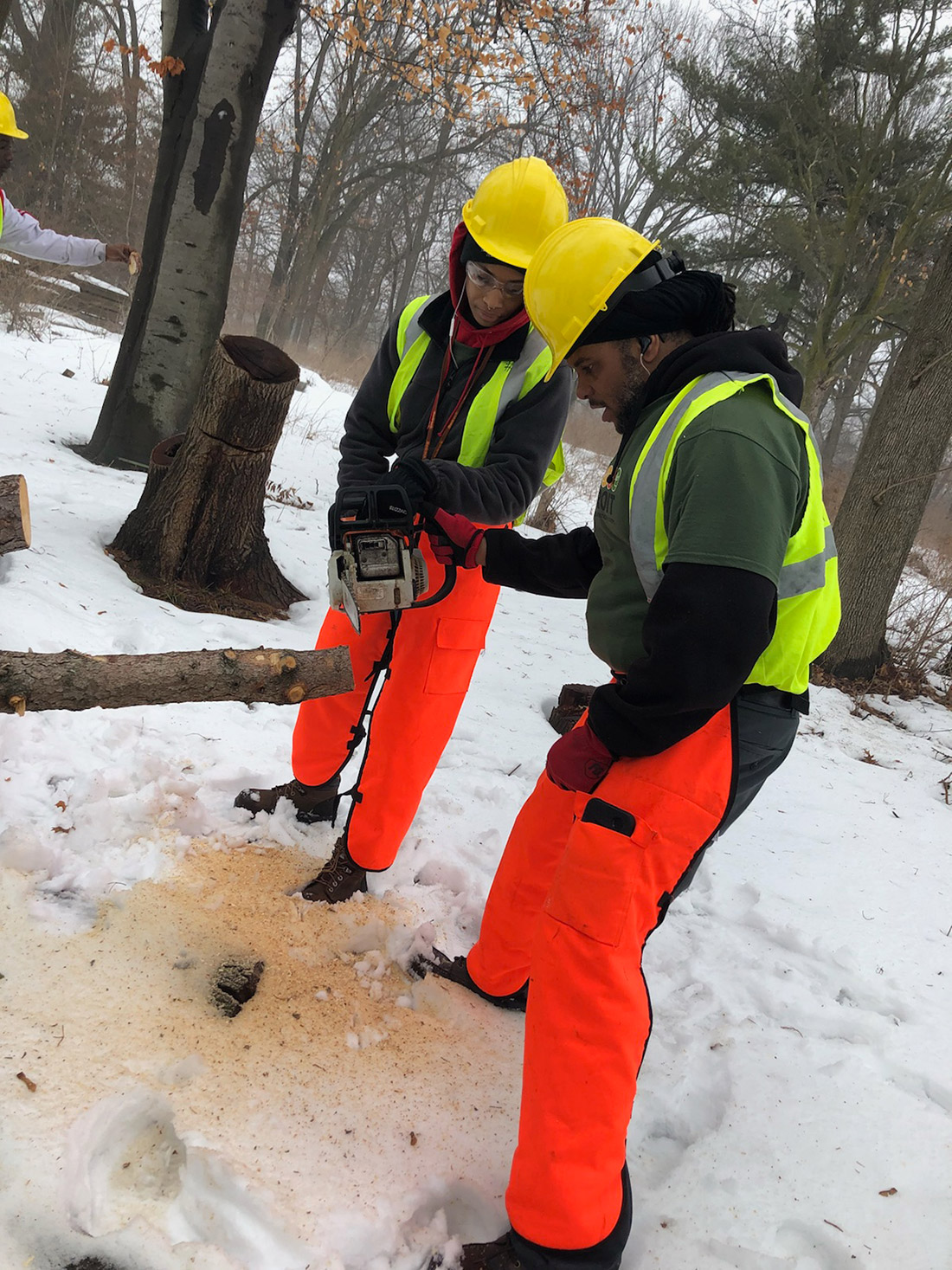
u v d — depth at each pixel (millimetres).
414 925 2434
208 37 6004
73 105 18547
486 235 1992
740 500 1301
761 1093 2094
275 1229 1511
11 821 2361
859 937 2957
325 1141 1709
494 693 4520
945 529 16656
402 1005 2148
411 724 2264
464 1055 2035
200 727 3160
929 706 6348
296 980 2107
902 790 4512
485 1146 1820
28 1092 1608
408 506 1930
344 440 2410
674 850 1486
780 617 1473
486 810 3229
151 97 21094
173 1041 1826
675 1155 1944
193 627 3973
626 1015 1476
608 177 26062
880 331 13359
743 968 2654
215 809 2695
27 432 6543
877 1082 2184
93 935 2051
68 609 3635
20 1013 1783
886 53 11422
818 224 11695
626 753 1434
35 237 4234
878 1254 1721
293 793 2701
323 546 5953
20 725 2732
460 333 2166
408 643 2242
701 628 1275
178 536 4469
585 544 2018
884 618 6500
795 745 4871
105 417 6465
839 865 3463
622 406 1594
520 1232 1505
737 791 1509
